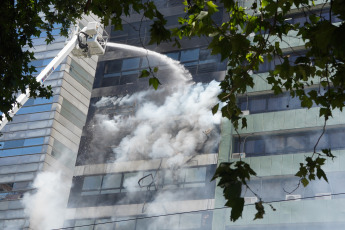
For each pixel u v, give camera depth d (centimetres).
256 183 3547
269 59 1012
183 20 1009
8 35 1416
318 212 3275
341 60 910
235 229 3422
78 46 3638
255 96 3900
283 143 3675
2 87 1435
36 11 1795
